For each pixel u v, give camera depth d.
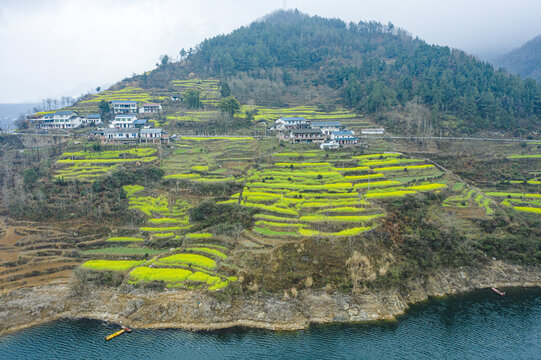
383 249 102.00
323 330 82.50
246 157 159.88
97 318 86.00
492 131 189.50
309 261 96.44
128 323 84.12
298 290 91.06
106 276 95.31
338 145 171.75
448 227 113.25
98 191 127.25
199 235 109.94
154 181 137.62
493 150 168.25
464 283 101.62
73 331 81.88
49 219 116.69
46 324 84.62
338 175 140.75
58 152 153.88
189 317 84.62
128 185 135.38
